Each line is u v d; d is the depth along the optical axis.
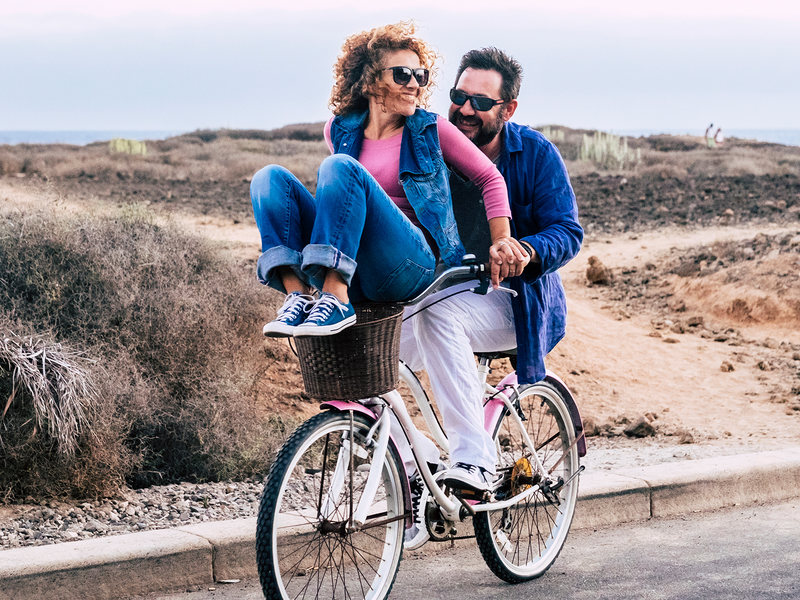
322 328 2.68
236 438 5.54
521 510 3.98
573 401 4.16
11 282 6.18
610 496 4.70
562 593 3.65
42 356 4.95
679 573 3.88
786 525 4.62
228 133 55.72
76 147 43.31
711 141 51.34
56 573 3.42
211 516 4.57
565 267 13.28
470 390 3.38
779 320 10.85
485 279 3.24
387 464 3.25
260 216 2.92
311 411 6.73
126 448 5.11
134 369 5.70
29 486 4.70
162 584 3.63
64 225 6.77
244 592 3.62
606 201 21.44
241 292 7.16
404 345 3.53
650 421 7.50
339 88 3.32
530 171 3.67
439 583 3.79
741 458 5.31
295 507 4.26
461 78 3.73
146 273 6.79
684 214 18.62
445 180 3.23
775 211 19.09
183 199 19.67
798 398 8.29
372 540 3.85
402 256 2.95
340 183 2.77
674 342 9.97
